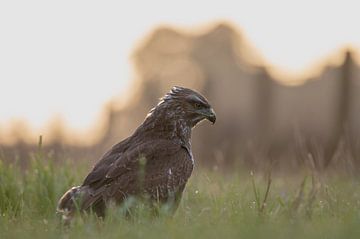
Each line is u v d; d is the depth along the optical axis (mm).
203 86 56438
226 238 11070
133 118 44625
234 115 43719
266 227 11750
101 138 37031
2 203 14945
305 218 13195
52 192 15352
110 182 13516
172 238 11188
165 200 13914
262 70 48562
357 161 20234
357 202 14578
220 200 14219
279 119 42969
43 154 16828
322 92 44219
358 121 33969
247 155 26250
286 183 17688
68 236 11914
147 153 13977
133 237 11352
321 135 32906
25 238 11938
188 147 14898
